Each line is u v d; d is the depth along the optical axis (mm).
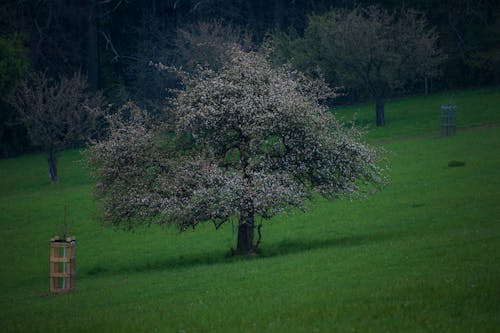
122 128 44812
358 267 32531
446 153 76375
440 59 110562
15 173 104562
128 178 44031
